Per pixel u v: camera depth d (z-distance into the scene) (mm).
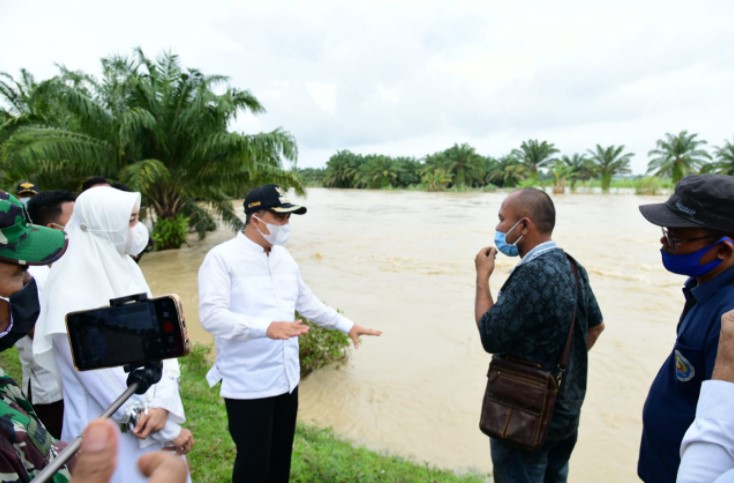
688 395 1623
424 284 11719
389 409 5508
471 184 89312
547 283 2105
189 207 17719
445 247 17297
